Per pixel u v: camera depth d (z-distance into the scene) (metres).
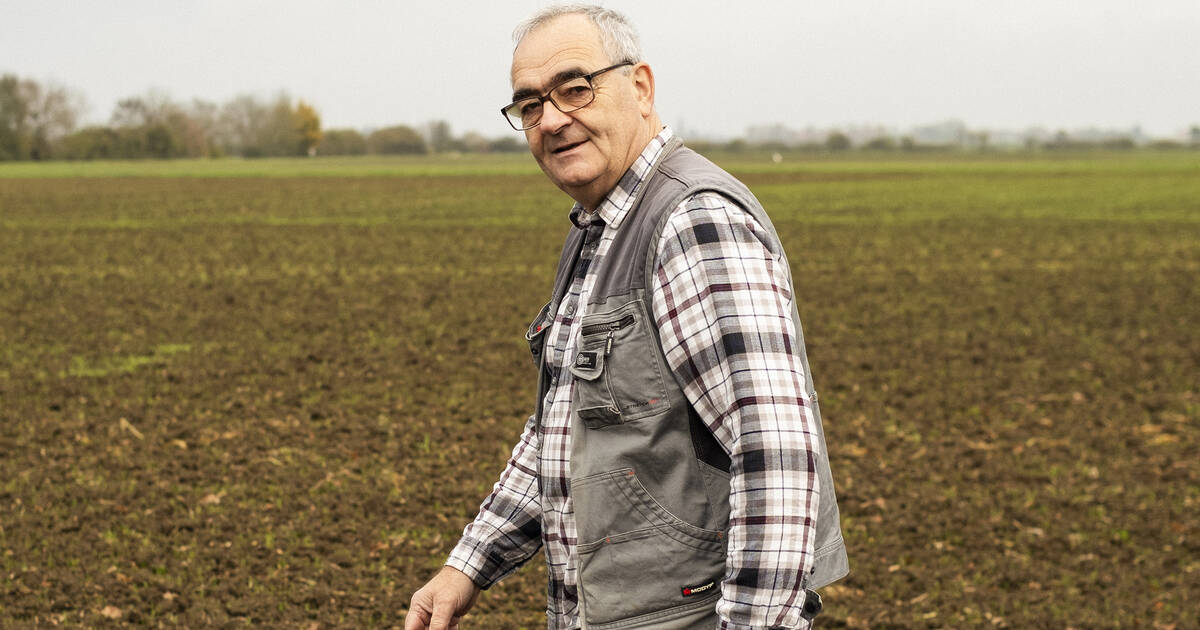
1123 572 5.43
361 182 53.59
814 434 1.71
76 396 9.16
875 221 28.89
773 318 1.73
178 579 5.26
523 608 5.04
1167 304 14.66
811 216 30.77
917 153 149.50
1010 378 10.04
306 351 11.27
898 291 15.95
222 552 5.61
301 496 6.55
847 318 13.59
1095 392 9.48
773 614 1.66
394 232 25.53
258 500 6.47
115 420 8.36
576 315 1.96
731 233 1.77
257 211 32.62
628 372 1.82
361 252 21.08
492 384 9.75
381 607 4.95
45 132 110.88
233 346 11.55
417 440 7.84
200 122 127.81
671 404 1.80
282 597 5.06
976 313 13.96
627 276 1.85
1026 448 7.68
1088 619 4.86
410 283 16.72
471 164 93.44
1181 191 42.47
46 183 52.12
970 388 9.60
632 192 1.93
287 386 9.59
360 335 12.25
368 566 5.49
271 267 18.64
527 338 2.17
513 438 7.93
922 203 36.31
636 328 1.82
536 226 27.23
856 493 6.66
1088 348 11.58
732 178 1.91
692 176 1.88
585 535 1.84
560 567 2.00
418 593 2.27
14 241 22.94
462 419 8.45
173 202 37.03
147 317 13.43
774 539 1.65
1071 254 20.75
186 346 11.55
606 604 1.83
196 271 18.05
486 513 2.29
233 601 5.00
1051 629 4.77
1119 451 7.62
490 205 35.47
